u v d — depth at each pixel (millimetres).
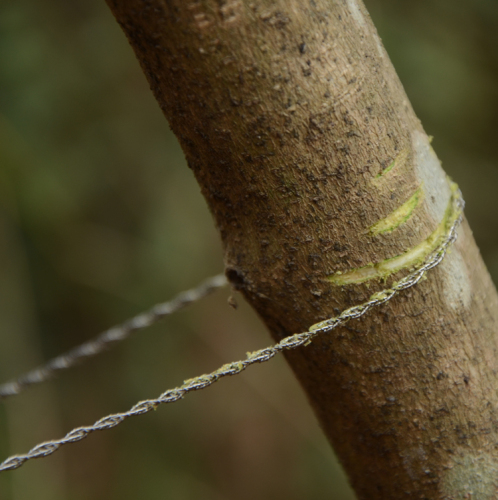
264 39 378
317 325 396
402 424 401
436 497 404
